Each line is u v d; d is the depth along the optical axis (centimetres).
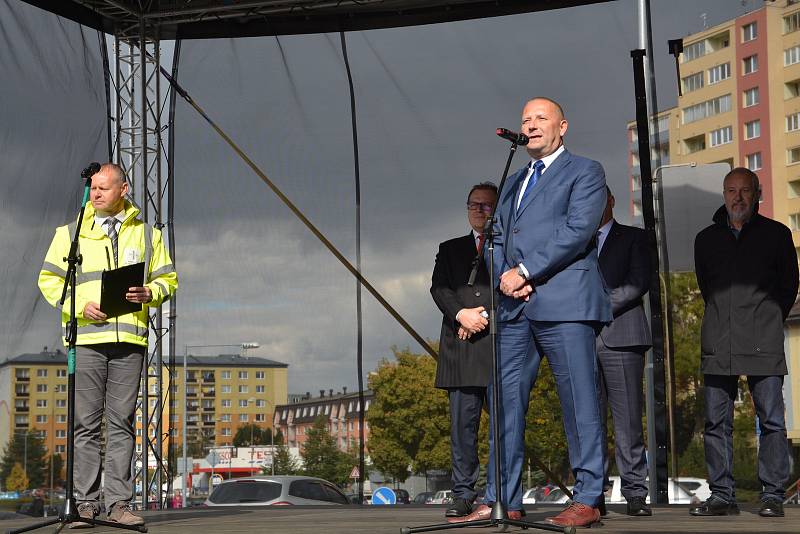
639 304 501
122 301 432
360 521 474
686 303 663
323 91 765
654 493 649
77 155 716
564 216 385
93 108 734
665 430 653
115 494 444
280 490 732
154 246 469
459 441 447
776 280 481
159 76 779
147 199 768
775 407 473
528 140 376
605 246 501
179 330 768
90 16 745
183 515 560
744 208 480
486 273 448
